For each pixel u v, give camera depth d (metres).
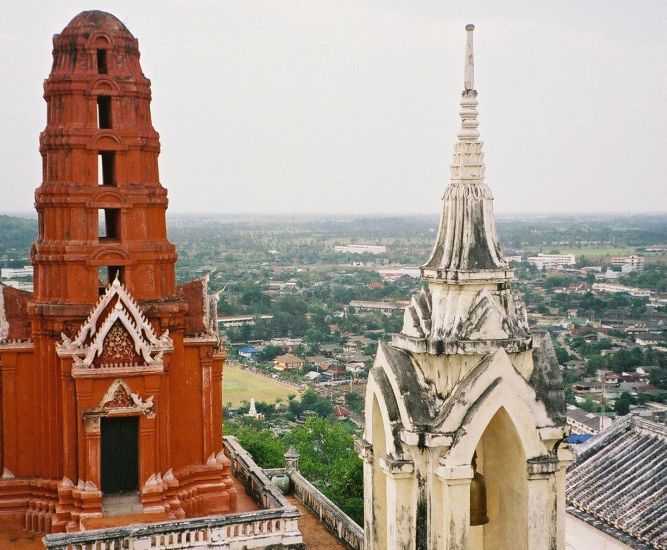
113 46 33.88
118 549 29.25
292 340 195.75
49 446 33.06
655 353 151.38
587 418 100.31
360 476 50.59
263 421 110.25
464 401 17.42
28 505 33.25
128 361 32.38
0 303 33.91
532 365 18.42
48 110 33.72
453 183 19.00
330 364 164.50
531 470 17.42
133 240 33.75
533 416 17.48
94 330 32.22
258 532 31.03
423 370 18.38
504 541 18.31
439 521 17.62
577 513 34.97
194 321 35.41
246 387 143.38
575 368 146.88
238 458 40.56
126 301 32.31
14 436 33.50
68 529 31.39
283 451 61.00
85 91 33.25
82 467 31.98
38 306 32.88
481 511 18.30
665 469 35.31
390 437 17.98
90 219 33.22
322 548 34.72
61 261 33.00
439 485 17.59
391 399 18.30
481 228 18.66
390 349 18.73
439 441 17.31
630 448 37.81
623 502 34.19
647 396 122.81
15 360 33.44
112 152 33.97
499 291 18.59
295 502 40.72
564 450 17.80
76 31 33.62
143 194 33.84
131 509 32.22
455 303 18.33
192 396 35.06
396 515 17.89
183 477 34.38
